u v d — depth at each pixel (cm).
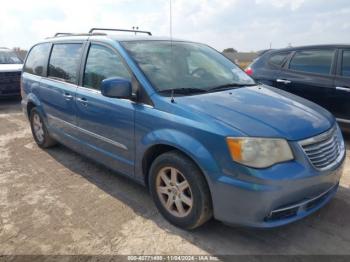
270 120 275
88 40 417
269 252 274
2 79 954
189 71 365
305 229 303
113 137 360
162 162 304
